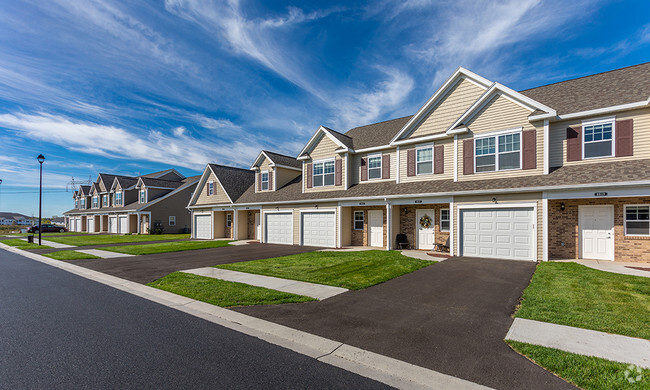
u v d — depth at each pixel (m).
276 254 15.18
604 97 11.79
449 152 14.49
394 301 7.05
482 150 13.32
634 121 10.99
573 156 11.89
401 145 16.05
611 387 3.54
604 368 3.93
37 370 4.09
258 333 5.36
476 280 8.86
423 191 14.12
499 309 6.36
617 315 5.77
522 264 10.95
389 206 15.41
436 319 5.87
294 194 20.27
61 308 6.91
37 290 8.66
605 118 11.41
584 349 4.47
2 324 5.86
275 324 5.74
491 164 13.09
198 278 9.66
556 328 5.27
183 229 37.81
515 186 11.77
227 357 4.48
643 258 10.84
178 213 37.97
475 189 12.58
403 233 16.27
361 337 5.10
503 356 4.36
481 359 4.28
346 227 17.83
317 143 19.47
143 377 3.91
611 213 11.48
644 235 10.87
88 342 5.02
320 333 5.29
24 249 19.59
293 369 4.13
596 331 5.12
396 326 5.55
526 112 12.38
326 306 6.75
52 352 4.64
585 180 10.62
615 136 11.23
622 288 7.53
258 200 21.89
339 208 17.38
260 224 21.72
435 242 15.18
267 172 22.86
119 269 11.79
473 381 3.76
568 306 6.32
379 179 17.34
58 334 5.36
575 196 10.77
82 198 50.19
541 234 11.34
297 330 5.44
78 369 4.12
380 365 4.19
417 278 9.27
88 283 9.59
